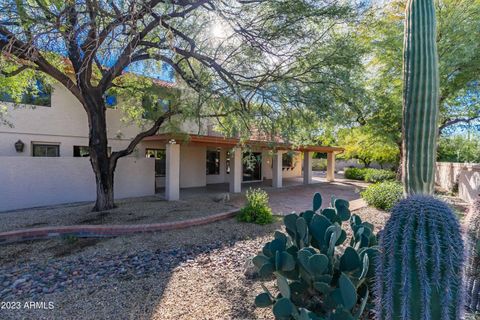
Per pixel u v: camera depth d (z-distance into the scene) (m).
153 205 9.75
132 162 12.23
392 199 8.34
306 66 6.04
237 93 6.21
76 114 12.31
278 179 15.75
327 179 19.61
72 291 3.74
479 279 2.89
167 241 5.86
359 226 3.50
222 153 18.27
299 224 3.17
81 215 8.00
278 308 2.40
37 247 5.55
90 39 5.36
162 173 15.26
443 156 17.78
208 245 5.65
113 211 8.47
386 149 15.16
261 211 7.43
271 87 6.06
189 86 7.29
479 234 2.95
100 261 4.82
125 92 10.11
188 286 3.84
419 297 1.88
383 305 2.06
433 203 2.09
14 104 9.88
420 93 2.99
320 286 2.55
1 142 10.61
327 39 5.92
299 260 2.68
